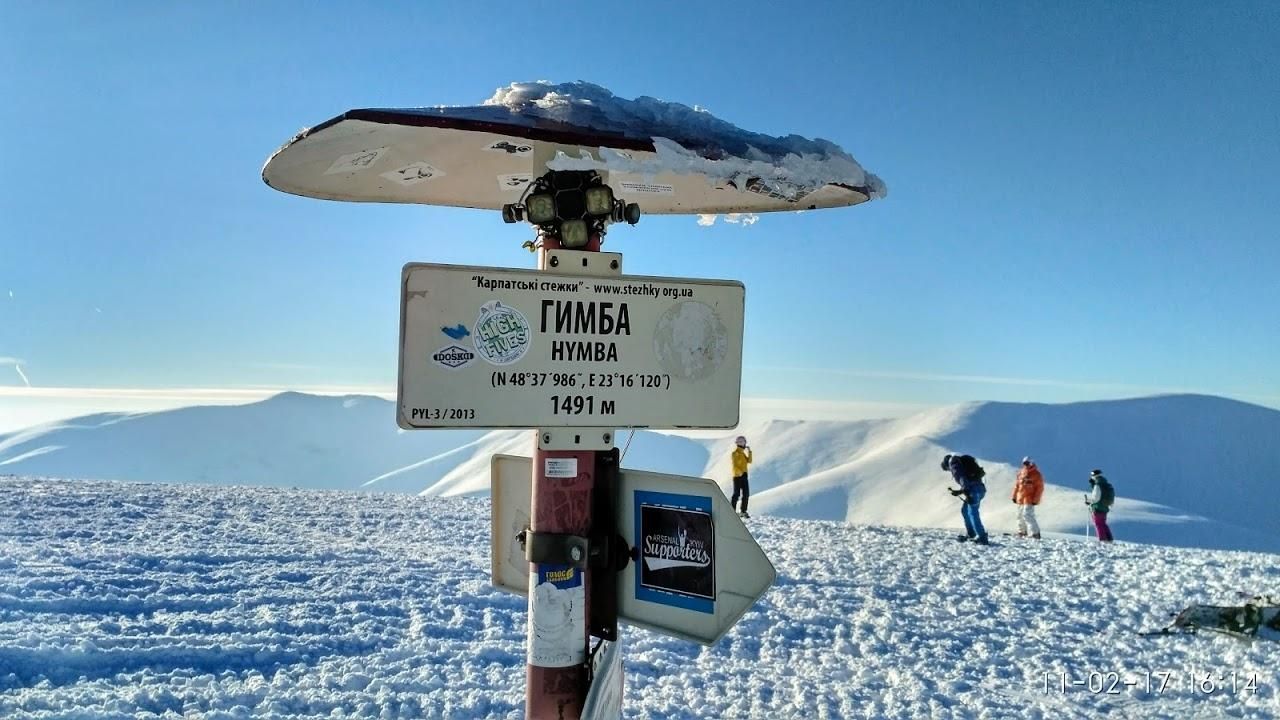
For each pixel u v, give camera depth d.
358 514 13.23
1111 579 10.67
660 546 2.96
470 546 10.69
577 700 2.86
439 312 2.64
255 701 4.95
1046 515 48.19
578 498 2.87
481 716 4.95
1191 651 7.28
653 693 5.64
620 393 2.82
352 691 5.17
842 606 8.48
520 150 3.20
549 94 2.77
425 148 3.15
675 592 2.92
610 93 2.84
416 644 6.18
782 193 2.98
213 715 4.63
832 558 11.61
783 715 5.36
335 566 8.71
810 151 2.95
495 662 5.93
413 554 9.79
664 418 2.87
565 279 2.77
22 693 4.73
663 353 2.87
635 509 3.01
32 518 10.54
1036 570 11.33
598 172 2.89
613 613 3.01
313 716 4.76
